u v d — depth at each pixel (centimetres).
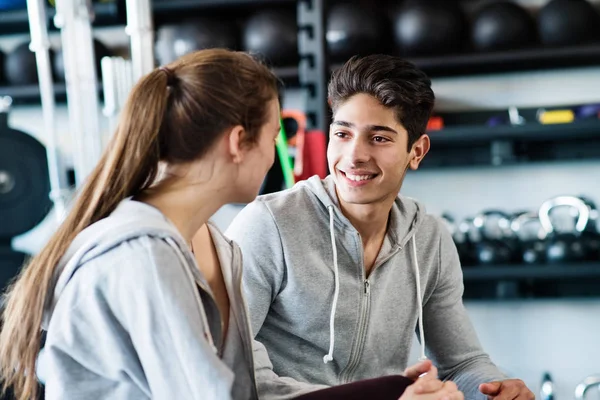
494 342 360
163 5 351
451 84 357
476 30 329
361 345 154
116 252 103
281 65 345
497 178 354
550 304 354
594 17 320
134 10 268
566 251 319
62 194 316
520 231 342
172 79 109
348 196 143
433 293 167
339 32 331
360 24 330
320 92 304
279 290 150
